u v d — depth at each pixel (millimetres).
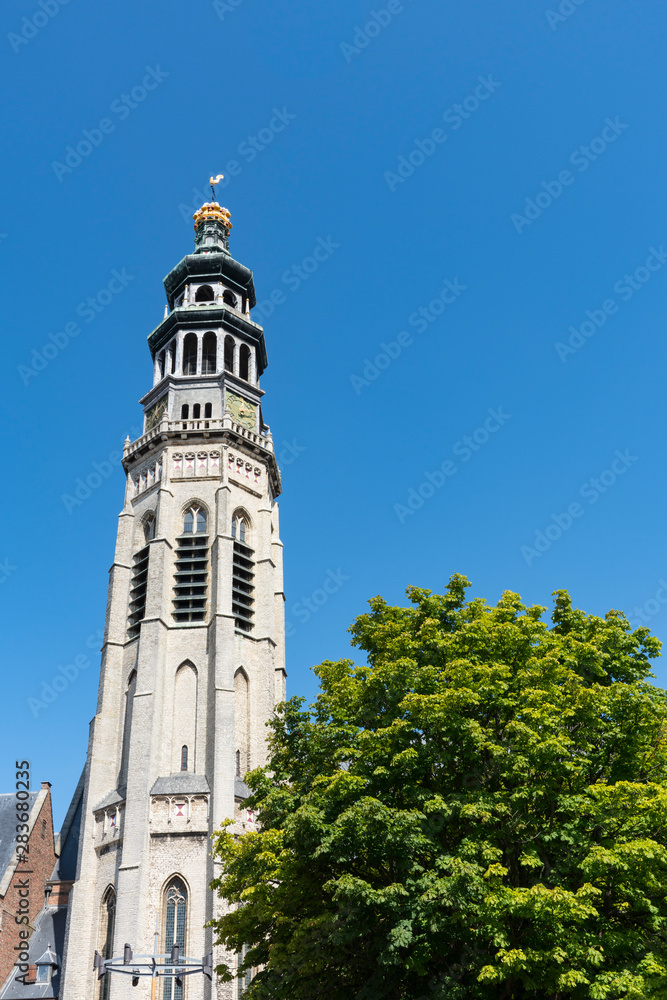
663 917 26297
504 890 24641
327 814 28750
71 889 54906
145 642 55906
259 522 63062
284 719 34750
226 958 45312
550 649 30047
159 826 49594
